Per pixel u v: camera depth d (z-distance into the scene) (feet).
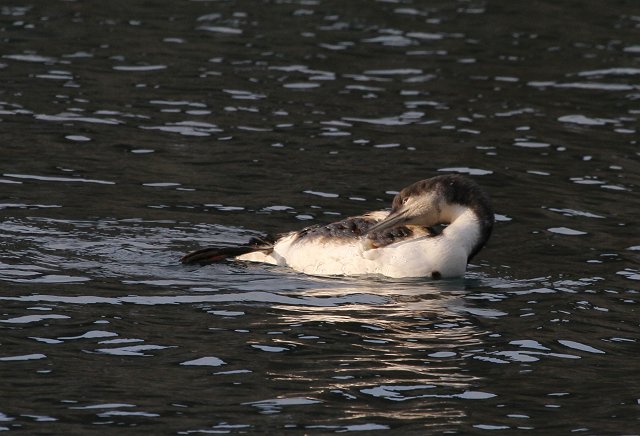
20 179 54.95
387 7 92.58
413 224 44.45
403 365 35.60
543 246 48.42
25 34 81.92
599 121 68.44
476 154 61.87
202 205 52.65
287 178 57.16
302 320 39.17
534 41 84.58
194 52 79.82
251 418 31.58
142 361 35.32
